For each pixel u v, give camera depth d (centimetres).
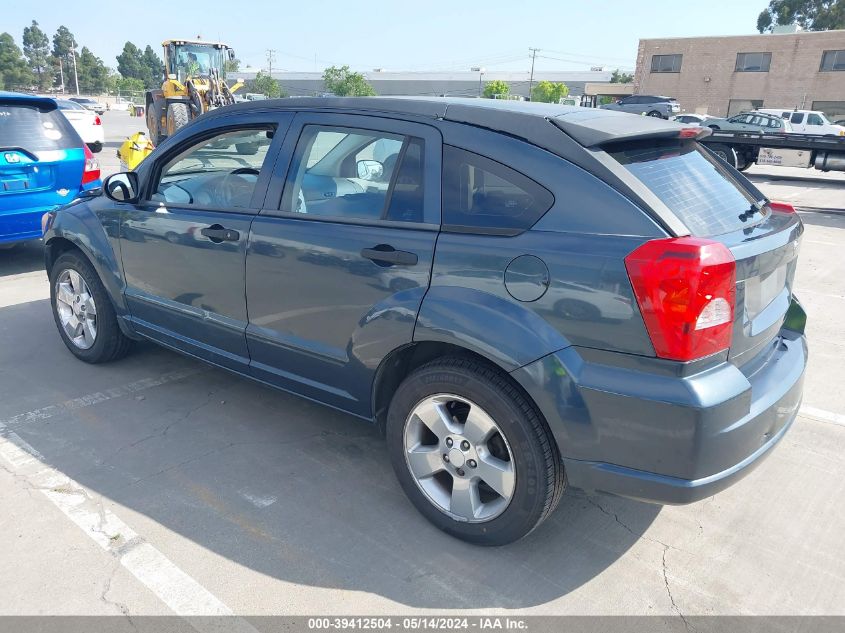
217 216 346
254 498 309
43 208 652
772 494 326
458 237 262
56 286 458
